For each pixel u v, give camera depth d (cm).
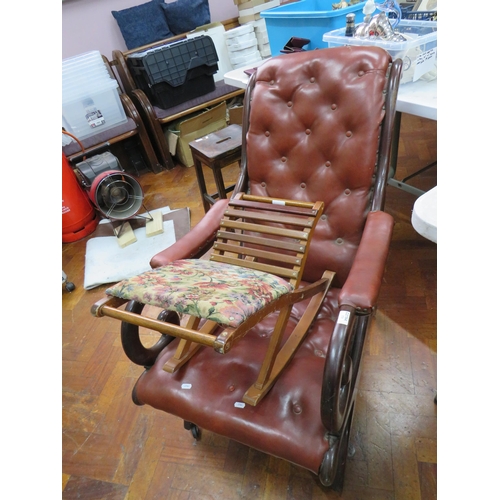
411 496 100
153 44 283
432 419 114
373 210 101
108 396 142
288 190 114
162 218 232
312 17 149
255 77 116
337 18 145
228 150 177
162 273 81
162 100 267
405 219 190
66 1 260
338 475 99
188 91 274
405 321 144
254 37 280
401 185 183
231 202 109
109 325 173
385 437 112
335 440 76
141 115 281
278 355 90
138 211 243
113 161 236
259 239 100
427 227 58
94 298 191
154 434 126
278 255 96
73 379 151
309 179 111
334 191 107
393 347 136
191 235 106
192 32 290
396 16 138
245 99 119
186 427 120
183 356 95
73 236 236
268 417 80
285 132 110
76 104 242
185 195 258
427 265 165
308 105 106
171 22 291
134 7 277
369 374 129
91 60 249
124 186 224
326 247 110
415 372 127
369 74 98
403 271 164
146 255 207
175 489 111
